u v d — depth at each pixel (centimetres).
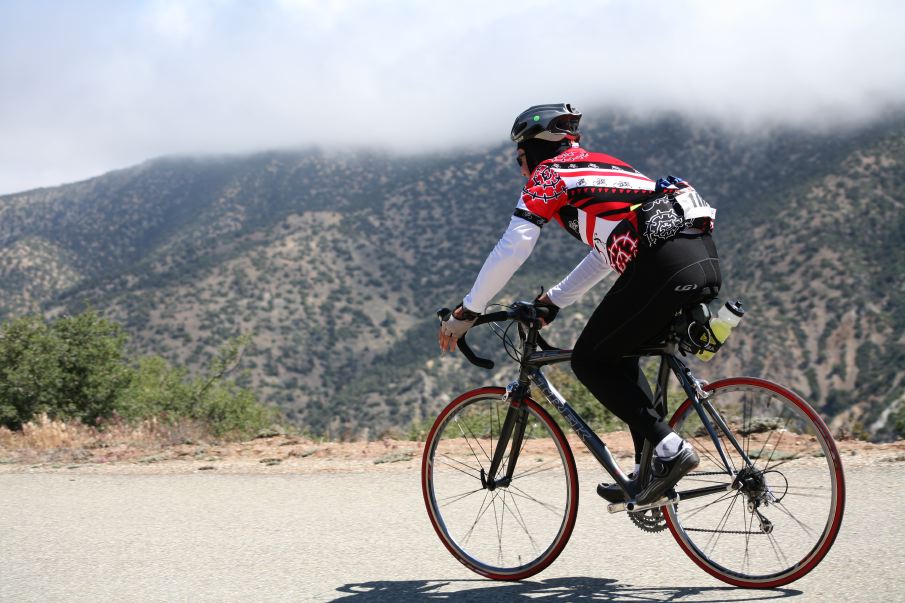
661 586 285
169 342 17825
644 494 283
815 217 15350
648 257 269
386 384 15525
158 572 327
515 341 319
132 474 559
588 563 316
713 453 285
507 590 292
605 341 285
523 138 303
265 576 316
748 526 283
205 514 428
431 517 331
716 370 12200
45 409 1247
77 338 1327
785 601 262
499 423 327
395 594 291
